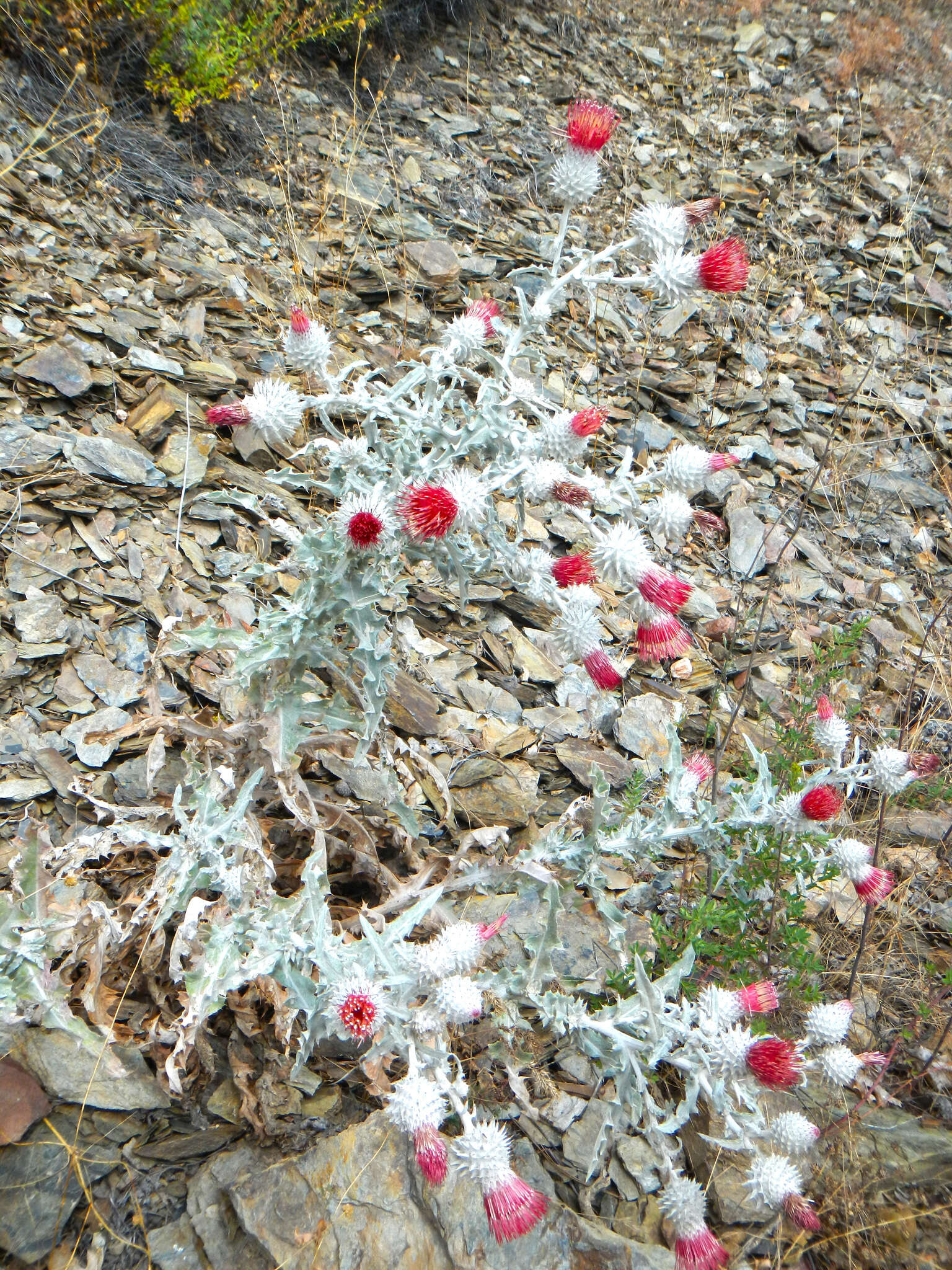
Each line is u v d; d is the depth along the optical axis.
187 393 1.40
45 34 1.81
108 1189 0.71
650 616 0.72
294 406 0.72
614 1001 0.89
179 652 0.86
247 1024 0.78
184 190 1.81
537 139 2.45
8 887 0.83
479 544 1.25
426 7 2.63
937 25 3.79
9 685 0.99
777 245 2.40
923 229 2.60
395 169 2.14
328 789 0.99
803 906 0.88
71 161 1.70
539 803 1.09
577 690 1.24
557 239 0.78
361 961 0.68
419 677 1.17
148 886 0.84
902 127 2.99
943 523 1.80
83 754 0.95
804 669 1.38
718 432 1.82
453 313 1.84
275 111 2.12
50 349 1.33
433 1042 0.70
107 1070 0.74
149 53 1.90
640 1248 0.74
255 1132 0.75
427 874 0.86
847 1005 0.73
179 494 1.25
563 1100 0.82
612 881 1.01
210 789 0.78
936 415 2.04
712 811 0.81
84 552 1.14
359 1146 0.74
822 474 1.81
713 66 3.10
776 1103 0.86
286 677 0.81
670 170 2.55
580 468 0.75
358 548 0.69
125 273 1.57
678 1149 0.75
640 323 2.00
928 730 1.32
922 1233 0.79
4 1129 0.71
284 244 1.82
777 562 1.47
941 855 1.14
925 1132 0.87
